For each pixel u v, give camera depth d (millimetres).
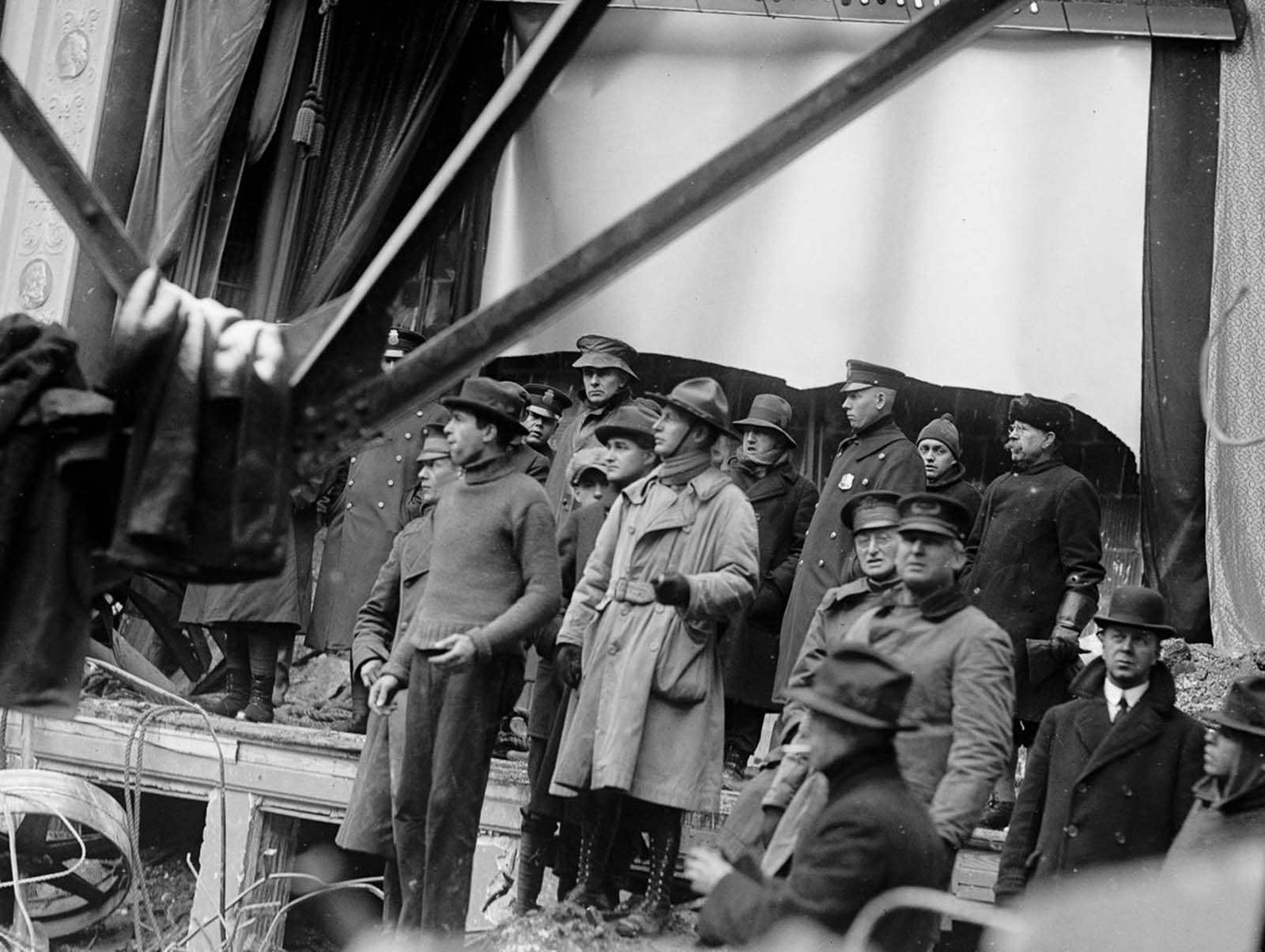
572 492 10023
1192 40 13453
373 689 7105
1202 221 13258
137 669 11352
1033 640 8227
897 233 13930
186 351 2799
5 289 13953
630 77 14875
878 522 6273
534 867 7652
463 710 6777
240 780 9461
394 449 10500
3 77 2785
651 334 14359
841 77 2635
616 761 6797
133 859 8141
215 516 2768
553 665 7938
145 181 13398
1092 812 6102
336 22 14203
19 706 2785
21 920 9055
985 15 2660
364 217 14023
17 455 2812
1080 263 13508
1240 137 13234
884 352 13867
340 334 2777
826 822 4414
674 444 7246
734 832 6148
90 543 2848
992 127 13820
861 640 5824
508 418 7184
